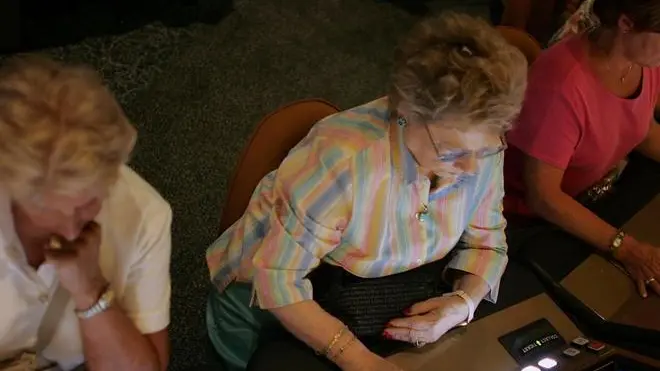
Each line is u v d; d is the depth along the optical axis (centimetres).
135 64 299
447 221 152
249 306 158
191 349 216
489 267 160
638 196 189
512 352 151
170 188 257
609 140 182
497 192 160
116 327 125
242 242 155
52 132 97
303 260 145
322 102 166
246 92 298
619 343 157
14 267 116
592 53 173
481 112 126
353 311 149
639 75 179
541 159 177
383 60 327
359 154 138
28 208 105
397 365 146
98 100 102
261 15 336
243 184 161
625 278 168
